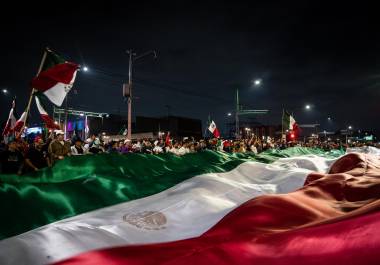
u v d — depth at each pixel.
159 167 4.80
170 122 56.12
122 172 4.20
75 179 3.46
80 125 39.28
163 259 1.83
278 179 4.30
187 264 1.76
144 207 3.02
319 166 5.89
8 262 1.88
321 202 2.72
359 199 2.93
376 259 1.31
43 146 11.21
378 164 4.58
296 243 1.61
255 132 65.56
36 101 9.66
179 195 3.32
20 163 8.88
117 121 57.00
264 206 2.41
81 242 2.14
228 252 1.78
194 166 5.20
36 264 1.87
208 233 2.24
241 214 2.36
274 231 2.01
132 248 2.05
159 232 2.51
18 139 9.64
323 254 1.47
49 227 2.43
